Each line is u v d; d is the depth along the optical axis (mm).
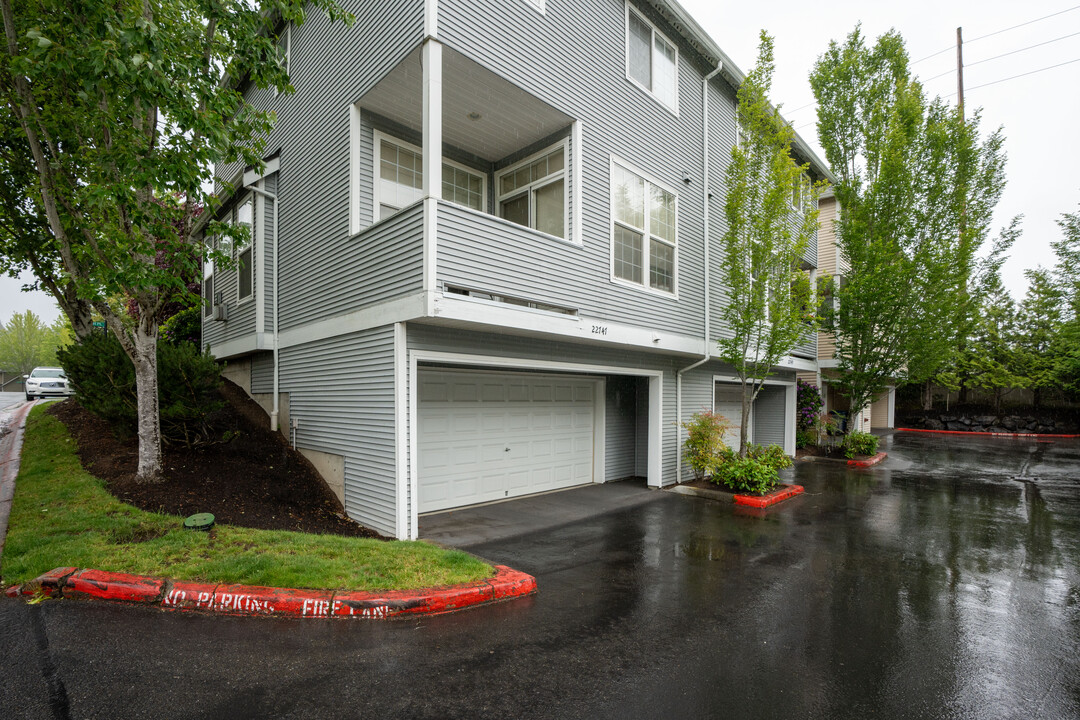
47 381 18781
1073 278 20625
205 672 3229
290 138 8891
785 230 9828
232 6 5711
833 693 3240
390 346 6203
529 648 3715
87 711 2803
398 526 6031
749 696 3180
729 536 6879
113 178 5562
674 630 4086
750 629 4137
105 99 5867
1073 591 5082
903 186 13641
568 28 7516
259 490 6895
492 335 7023
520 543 6371
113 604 4051
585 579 5199
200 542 4949
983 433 23031
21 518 5395
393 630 3896
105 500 5887
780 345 9656
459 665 3439
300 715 2844
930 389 25703
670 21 9617
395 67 6270
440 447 7828
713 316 10742
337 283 7422
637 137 8805
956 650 3850
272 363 9430
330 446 7523
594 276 7766
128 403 7293
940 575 5488
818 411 16969
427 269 5562
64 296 8789
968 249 13906
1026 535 7090
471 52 6129
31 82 6176
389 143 7668
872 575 5465
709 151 10844
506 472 8781
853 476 12078
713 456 9867
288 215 8930
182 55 5375
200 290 13219
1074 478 11836
